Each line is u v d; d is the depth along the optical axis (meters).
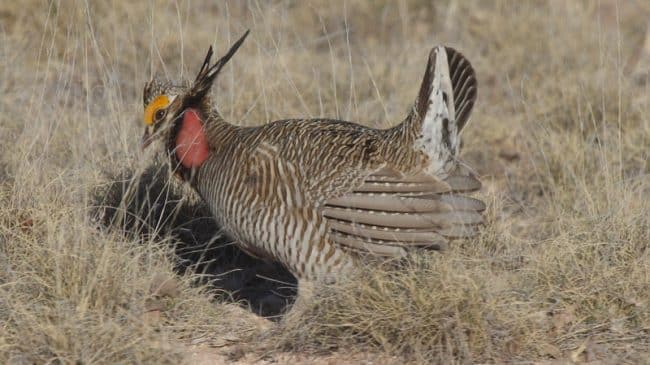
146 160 22.61
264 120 26.22
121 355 17.16
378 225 18.30
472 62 35.34
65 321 17.39
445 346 17.81
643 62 33.47
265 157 19.06
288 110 27.05
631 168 26.86
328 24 37.59
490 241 21.61
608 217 21.42
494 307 18.03
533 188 27.19
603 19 39.28
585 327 18.67
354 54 35.62
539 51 35.56
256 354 18.44
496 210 23.08
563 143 27.75
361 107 28.84
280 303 21.41
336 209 18.38
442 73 17.83
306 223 18.70
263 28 33.34
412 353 17.83
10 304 18.05
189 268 21.16
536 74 33.78
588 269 19.59
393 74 32.03
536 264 19.97
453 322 17.78
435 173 18.36
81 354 17.00
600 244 20.27
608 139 27.69
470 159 28.80
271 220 19.02
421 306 17.92
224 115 26.31
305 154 18.72
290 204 18.75
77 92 27.88
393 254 18.66
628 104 29.72
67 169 22.66
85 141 24.56
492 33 37.25
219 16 35.28
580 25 36.53
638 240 20.70
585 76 31.36
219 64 21.34
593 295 19.16
